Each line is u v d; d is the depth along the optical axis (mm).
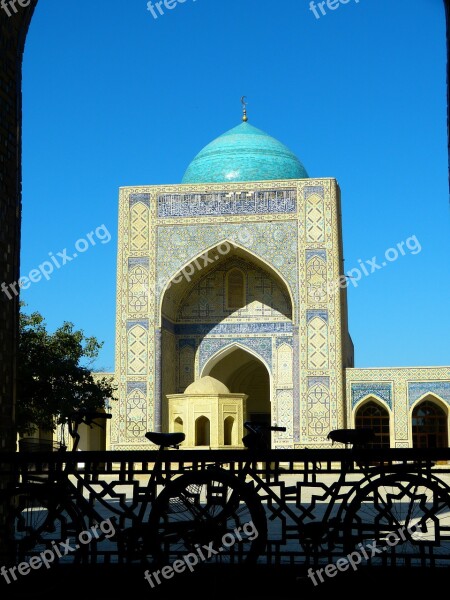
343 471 4520
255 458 4566
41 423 16438
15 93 5207
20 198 5227
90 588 4594
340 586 4547
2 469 4852
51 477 4648
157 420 22172
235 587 4504
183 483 4508
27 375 15922
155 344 22500
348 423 22422
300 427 22000
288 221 22734
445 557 4465
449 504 4438
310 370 22156
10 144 5113
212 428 20609
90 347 17922
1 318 4914
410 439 22281
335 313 22219
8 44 5117
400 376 22531
